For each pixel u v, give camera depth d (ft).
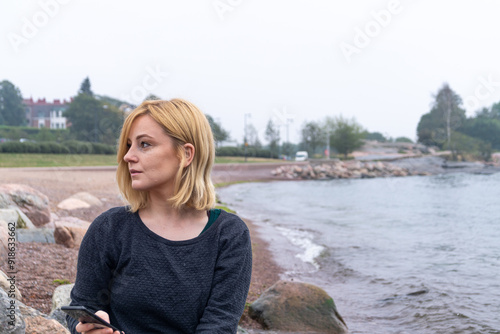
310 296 16.90
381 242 37.06
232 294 4.66
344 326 16.34
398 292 21.58
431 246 35.09
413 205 71.92
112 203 47.14
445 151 261.03
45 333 8.63
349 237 39.70
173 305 4.51
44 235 22.39
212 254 4.73
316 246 34.99
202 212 5.01
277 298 16.80
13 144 131.03
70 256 20.07
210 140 5.04
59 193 50.31
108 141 208.13
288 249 33.78
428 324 16.87
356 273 25.93
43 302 13.87
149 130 4.75
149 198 4.96
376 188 112.78
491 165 220.43
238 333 14.21
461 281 23.30
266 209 64.13
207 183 5.03
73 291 4.73
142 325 4.55
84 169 95.76
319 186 119.85
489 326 16.21
